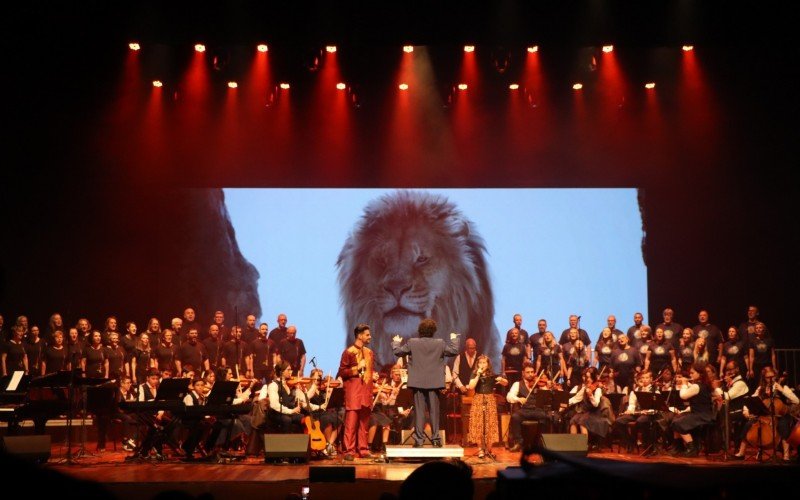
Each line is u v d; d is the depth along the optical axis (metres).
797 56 12.23
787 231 13.25
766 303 13.32
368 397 9.02
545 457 1.99
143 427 10.57
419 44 11.20
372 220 13.77
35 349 11.72
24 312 13.38
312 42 11.21
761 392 10.13
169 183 13.34
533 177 13.57
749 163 13.11
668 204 13.48
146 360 11.95
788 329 13.23
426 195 13.79
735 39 11.05
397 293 13.75
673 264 13.50
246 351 12.84
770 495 1.56
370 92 13.29
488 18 11.15
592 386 10.81
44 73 12.30
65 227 13.53
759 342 12.23
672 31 11.08
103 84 12.77
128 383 11.25
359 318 13.77
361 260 13.78
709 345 12.51
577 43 11.18
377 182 13.66
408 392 9.56
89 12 11.02
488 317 13.74
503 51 12.20
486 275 13.75
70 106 12.91
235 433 9.57
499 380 11.19
